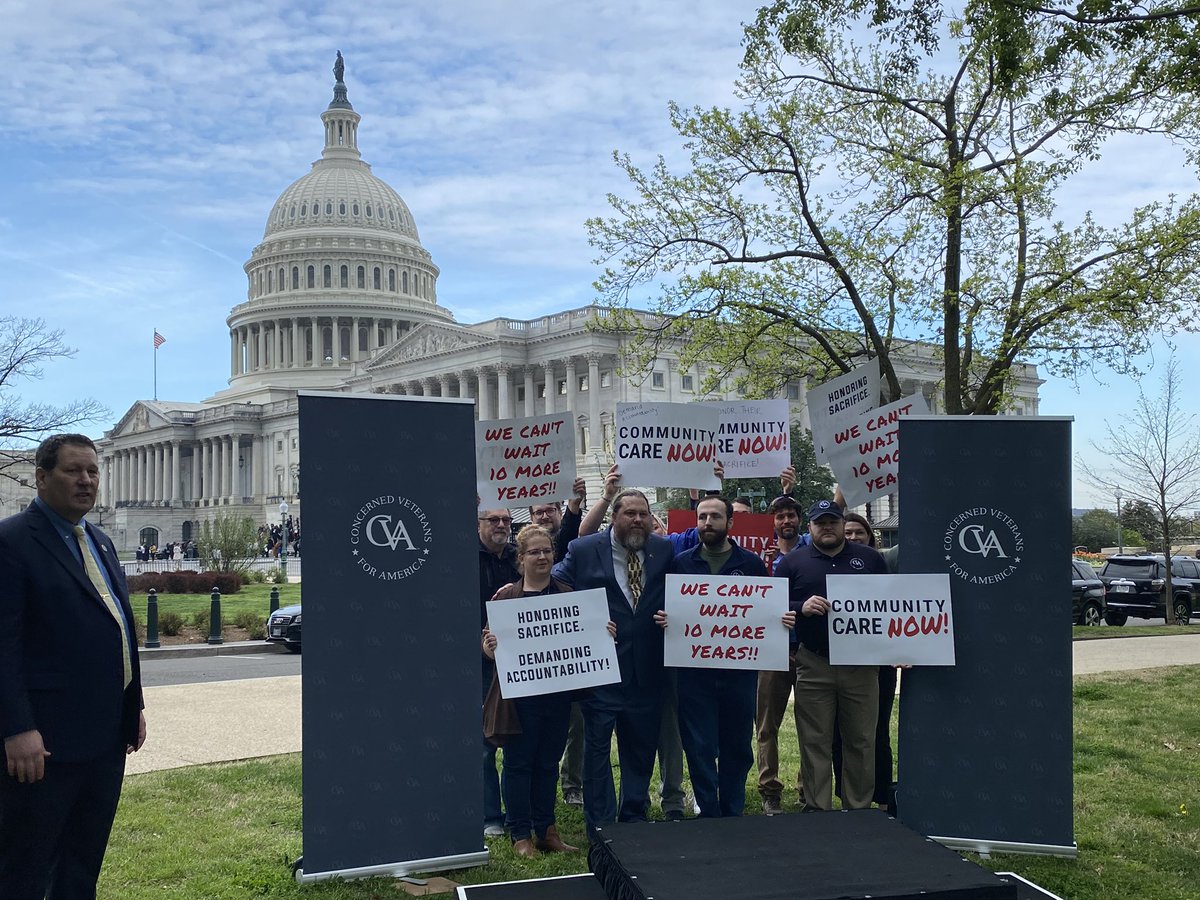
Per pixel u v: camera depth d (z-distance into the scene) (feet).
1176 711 47.57
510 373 344.49
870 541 34.01
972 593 27.45
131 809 30.94
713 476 33.01
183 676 67.21
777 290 88.84
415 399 27.04
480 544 30.99
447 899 23.98
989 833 27.02
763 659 27.71
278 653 88.02
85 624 19.99
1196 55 50.08
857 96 87.45
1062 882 24.66
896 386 87.20
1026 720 27.07
